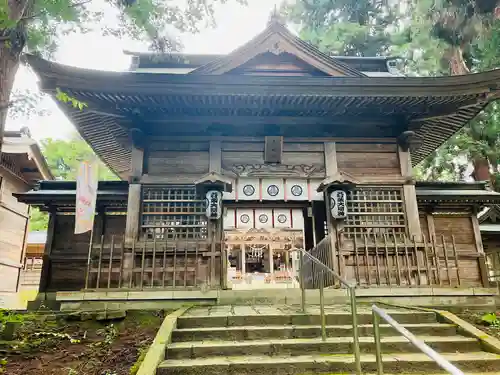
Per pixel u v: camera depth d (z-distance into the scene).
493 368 4.26
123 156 12.38
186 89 8.13
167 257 8.08
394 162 9.40
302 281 6.05
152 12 6.99
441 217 10.66
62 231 10.52
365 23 20.59
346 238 8.49
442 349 4.72
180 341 4.88
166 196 8.69
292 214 16.70
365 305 6.89
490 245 12.74
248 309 6.29
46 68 7.56
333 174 8.62
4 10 4.68
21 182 15.75
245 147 9.31
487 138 16.27
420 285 7.69
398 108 8.97
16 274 15.30
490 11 13.77
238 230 24.23
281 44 9.16
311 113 9.14
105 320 6.04
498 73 8.35
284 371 4.15
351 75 9.27
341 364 4.20
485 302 7.53
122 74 7.85
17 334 5.21
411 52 19.17
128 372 4.17
